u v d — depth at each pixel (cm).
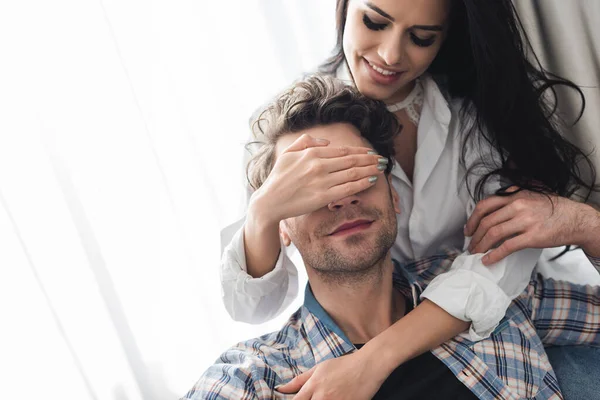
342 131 139
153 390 215
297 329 143
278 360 137
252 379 130
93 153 201
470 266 139
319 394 125
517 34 144
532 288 150
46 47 194
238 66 207
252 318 155
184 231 209
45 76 195
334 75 160
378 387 127
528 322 144
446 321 134
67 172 200
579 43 172
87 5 195
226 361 142
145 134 202
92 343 209
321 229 129
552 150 153
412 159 160
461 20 141
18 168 198
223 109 207
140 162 204
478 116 152
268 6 206
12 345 204
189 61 204
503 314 136
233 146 209
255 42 207
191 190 209
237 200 210
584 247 143
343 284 134
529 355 139
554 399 136
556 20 171
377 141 143
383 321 140
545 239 139
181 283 212
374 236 130
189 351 216
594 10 169
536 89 151
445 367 134
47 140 198
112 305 209
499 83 145
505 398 132
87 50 197
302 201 127
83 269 205
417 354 131
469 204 157
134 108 201
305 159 128
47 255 202
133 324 211
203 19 203
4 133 196
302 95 141
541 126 152
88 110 199
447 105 153
